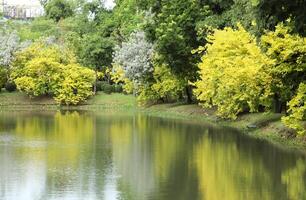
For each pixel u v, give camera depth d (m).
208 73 42.59
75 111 64.12
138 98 65.50
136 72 62.69
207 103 45.44
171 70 55.69
